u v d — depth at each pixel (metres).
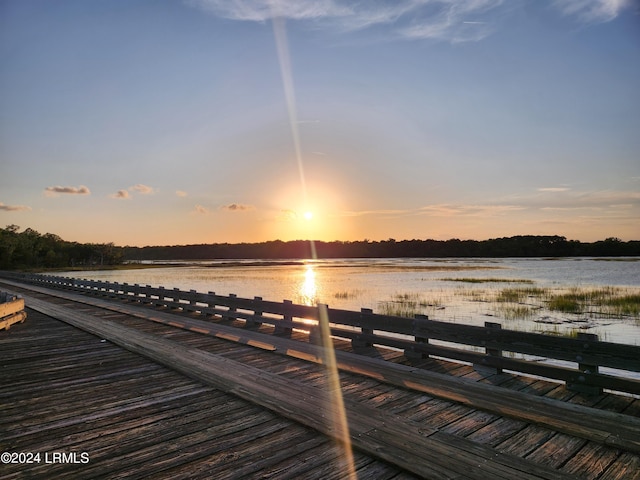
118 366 7.22
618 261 109.06
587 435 3.99
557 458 3.65
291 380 6.03
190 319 12.27
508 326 15.95
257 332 9.95
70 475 3.51
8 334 10.56
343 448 3.96
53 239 130.50
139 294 17.25
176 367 6.85
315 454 3.85
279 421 4.64
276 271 71.50
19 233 121.12
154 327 11.16
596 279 41.84
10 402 5.36
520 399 5.00
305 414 4.70
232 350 8.18
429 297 26.44
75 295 20.98
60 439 4.22
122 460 3.77
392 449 3.82
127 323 11.94
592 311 19.59
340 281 43.22
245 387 5.72
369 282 40.94
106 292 20.27
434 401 5.12
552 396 5.26
